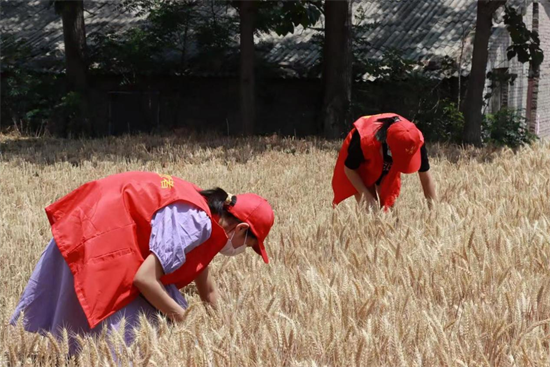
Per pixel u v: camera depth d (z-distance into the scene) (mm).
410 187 9109
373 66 19203
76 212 3621
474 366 3096
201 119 21891
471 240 4789
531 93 26047
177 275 3789
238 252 3941
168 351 3146
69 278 3709
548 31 27328
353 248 5281
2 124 21328
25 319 3830
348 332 3213
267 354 3129
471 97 17938
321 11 19484
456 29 20953
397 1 22844
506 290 3951
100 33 22047
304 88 20844
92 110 21109
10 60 21438
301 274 4324
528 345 3350
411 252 4875
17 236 6770
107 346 3156
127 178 3717
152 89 21969
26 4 25594
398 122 6172
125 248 3564
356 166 6527
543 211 6781
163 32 20766
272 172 11781
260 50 21562
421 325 3381
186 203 3650
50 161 13477
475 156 13352
